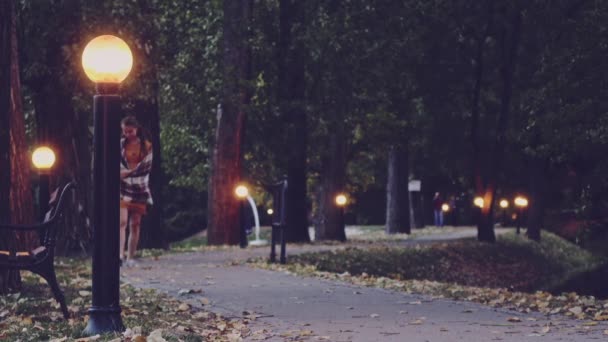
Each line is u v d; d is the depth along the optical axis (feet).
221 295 40.52
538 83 106.73
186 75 103.55
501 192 205.98
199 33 106.93
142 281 46.52
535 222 153.38
